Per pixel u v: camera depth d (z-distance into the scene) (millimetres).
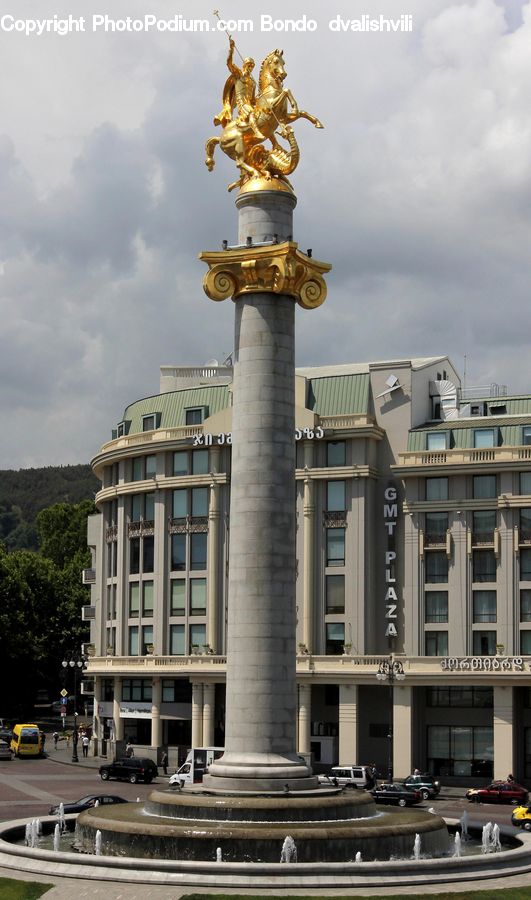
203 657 114562
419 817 51875
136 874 44125
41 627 175250
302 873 44094
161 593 119812
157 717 118438
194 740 114312
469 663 103312
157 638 119562
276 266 55156
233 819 49250
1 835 55438
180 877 43688
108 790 93688
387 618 110875
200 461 119312
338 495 112875
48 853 46906
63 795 89250
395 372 114000
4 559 173250
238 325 56281
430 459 109562
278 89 58250
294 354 56500
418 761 106875
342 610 111312
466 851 53969
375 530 112812
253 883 43125
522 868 47750
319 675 108312
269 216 57156
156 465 121875
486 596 107188
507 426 109188
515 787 90688
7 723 164500
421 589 109312
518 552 106188
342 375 115250
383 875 44719
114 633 126750
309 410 113625
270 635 53531
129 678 121500
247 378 55469
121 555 124812
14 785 97375
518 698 104688
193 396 122438
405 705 105688
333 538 112750
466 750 106312
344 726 107500
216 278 56062
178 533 119750
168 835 46906
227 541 117188
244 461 54906
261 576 53844
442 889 43750
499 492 107312
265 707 53062
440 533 109250
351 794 53062
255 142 58094
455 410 116875
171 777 98750
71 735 142375
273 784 51906
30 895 42500
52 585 179125
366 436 111375
